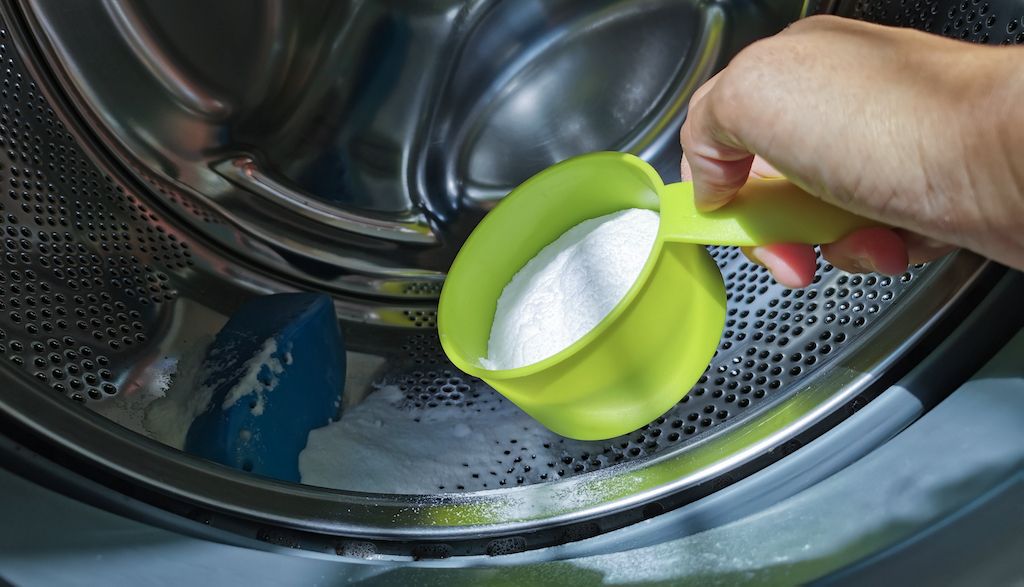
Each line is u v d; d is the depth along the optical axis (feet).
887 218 1.16
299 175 3.05
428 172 3.22
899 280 2.01
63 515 1.41
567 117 3.22
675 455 1.95
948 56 1.06
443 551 1.86
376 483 2.25
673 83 3.14
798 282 1.44
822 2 2.75
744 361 2.22
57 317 2.12
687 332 1.69
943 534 1.27
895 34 1.15
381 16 3.09
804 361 2.10
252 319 2.41
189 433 2.12
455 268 1.91
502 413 2.49
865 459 1.48
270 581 1.38
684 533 1.75
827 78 1.11
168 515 1.70
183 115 2.79
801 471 1.74
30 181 2.25
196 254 2.69
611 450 2.24
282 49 2.93
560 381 1.62
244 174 2.92
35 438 1.69
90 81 2.58
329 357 2.47
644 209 1.89
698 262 1.66
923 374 1.74
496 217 1.94
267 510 1.82
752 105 1.15
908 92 1.05
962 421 1.45
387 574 1.45
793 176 1.21
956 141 1.01
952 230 1.10
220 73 2.84
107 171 2.56
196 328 2.46
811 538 1.38
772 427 1.87
